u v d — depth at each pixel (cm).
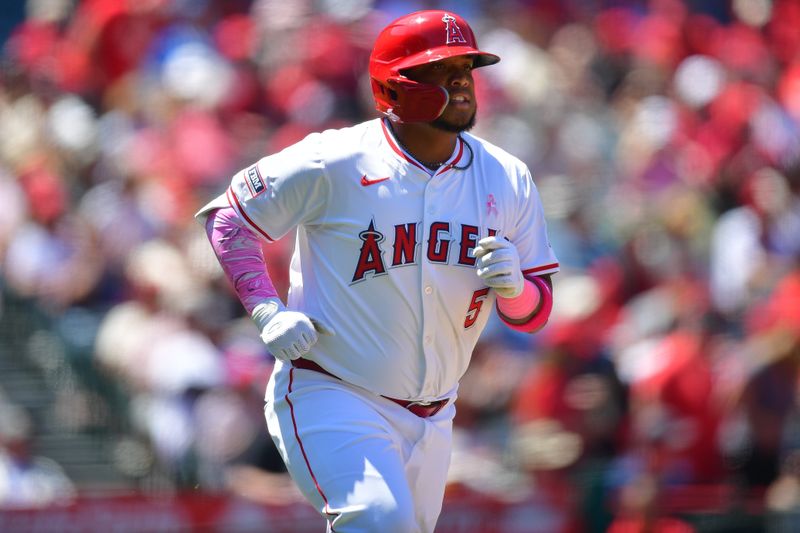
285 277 2769
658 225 3381
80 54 3772
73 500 2052
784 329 2527
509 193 1295
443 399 1319
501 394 2627
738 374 2533
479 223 1270
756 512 2325
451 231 1255
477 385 2631
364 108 3812
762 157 3816
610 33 4666
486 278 1234
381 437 1252
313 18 4006
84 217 3027
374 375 1266
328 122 3706
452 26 1238
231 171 3394
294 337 1207
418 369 1274
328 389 1270
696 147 3875
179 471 2383
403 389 1278
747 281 3259
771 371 2492
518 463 2372
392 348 1260
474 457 2444
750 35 4897
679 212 3422
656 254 3325
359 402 1267
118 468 2597
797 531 2347
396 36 1232
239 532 2125
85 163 3312
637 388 2539
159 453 2412
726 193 3666
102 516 2061
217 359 2469
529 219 1320
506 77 4109
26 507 2025
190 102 3566
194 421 2394
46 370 2859
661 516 2248
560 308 2675
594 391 2339
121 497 2077
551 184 3594
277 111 3822
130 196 3014
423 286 1247
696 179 3731
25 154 3212
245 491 2284
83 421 2722
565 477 2283
